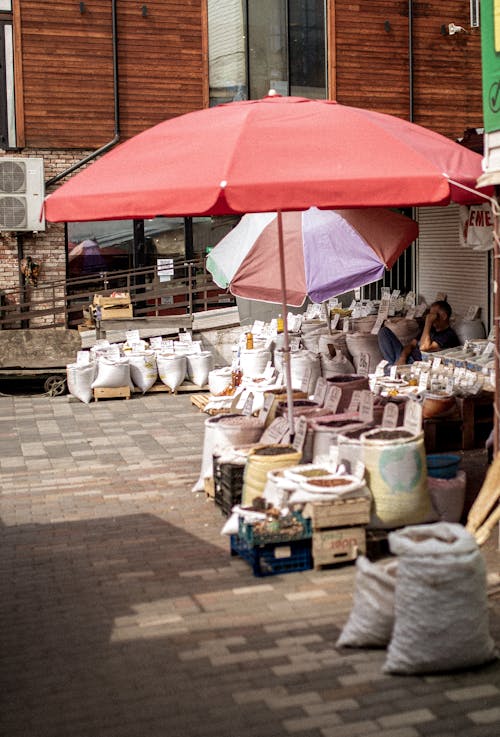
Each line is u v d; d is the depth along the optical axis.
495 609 6.05
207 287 17.38
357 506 6.80
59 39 17.78
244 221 11.02
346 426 7.85
